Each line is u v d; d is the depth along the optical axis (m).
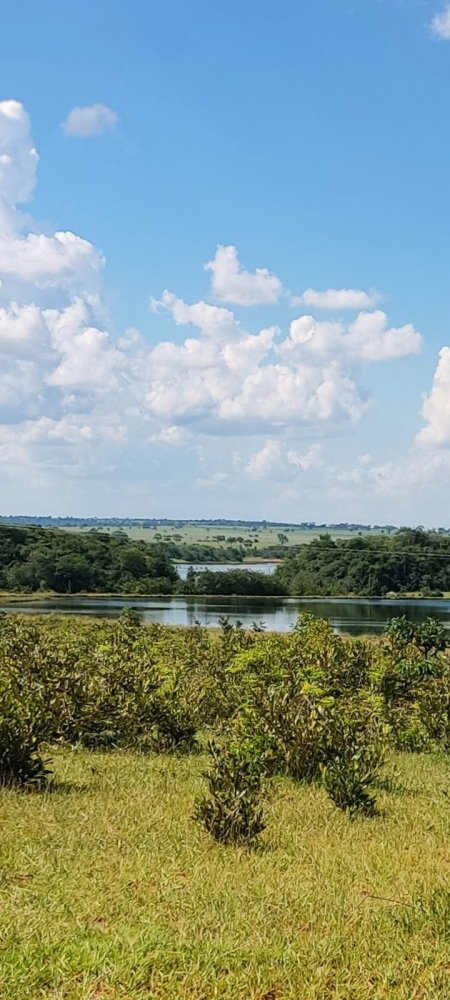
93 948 4.80
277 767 10.57
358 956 4.95
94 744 12.19
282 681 12.55
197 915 5.46
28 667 13.07
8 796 8.61
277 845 7.35
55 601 87.75
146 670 13.17
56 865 6.34
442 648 20.69
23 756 9.07
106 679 12.76
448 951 5.05
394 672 15.84
